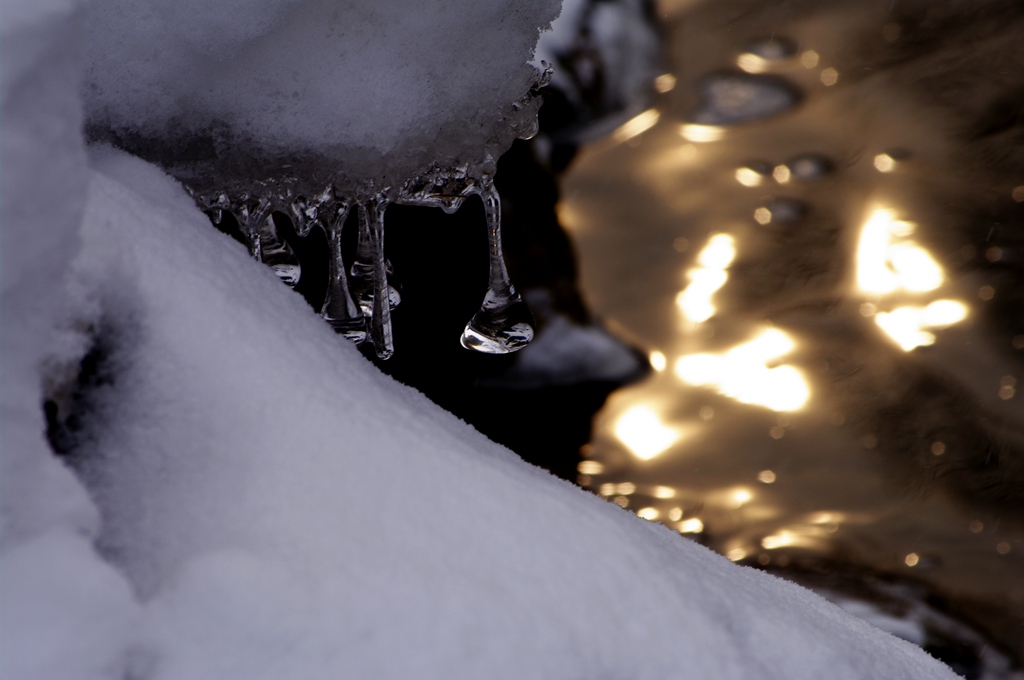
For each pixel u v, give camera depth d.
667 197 3.93
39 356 1.15
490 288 1.55
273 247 1.54
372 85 1.47
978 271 3.50
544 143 4.04
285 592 1.27
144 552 1.33
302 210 1.51
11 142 1.04
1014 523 2.58
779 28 5.01
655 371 3.16
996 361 3.15
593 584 1.35
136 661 1.17
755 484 2.79
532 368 2.97
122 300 1.35
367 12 1.46
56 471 1.14
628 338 3.22
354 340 1.54
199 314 1.36
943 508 2.64
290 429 1.35
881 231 3.74
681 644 1.34
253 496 1.34
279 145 1.48
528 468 1.41
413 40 1.47
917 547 2.53
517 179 3.35
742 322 3.37
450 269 2.49
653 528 1.42
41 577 1.09
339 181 1.50
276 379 1.36
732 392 3.10
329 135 1.48
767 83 4.58
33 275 1.11
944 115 4.30
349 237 1.82
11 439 1.09
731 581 1.39
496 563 1.34
